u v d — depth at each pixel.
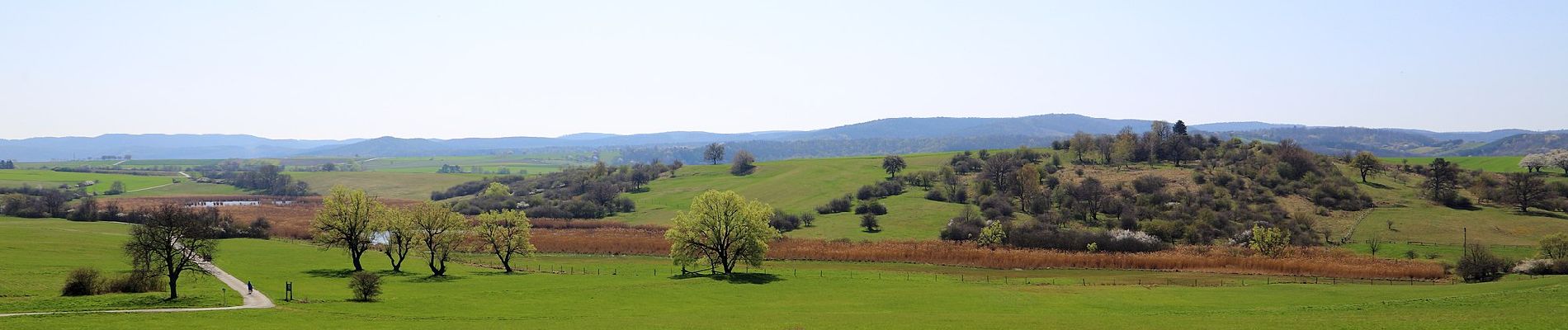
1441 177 183.25
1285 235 133.62
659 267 117.44
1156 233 143.88
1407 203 169.25
